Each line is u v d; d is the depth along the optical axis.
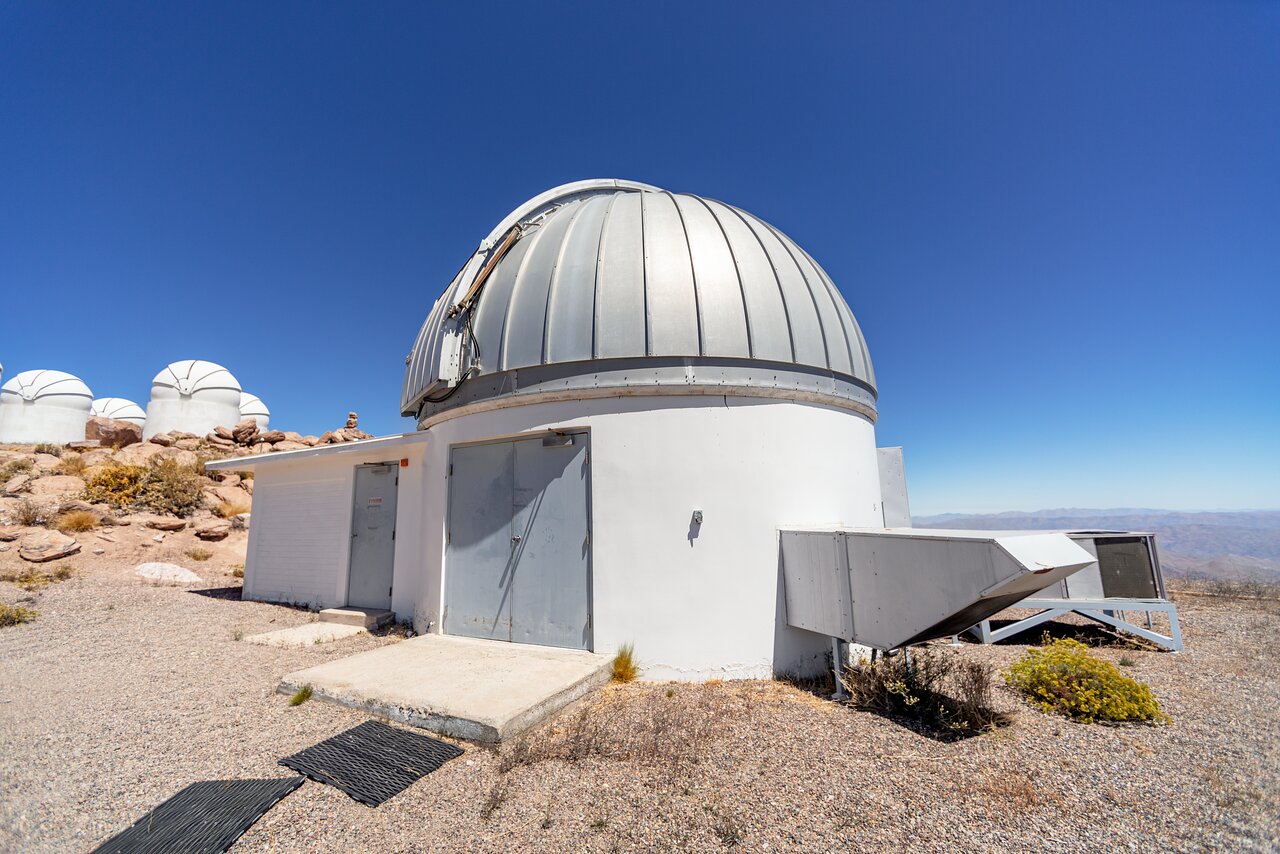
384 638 7.95
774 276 7.26
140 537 15.23
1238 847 2.90
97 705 5.12
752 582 6.16
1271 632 8.75
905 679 5.02
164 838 2.99
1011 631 8.27
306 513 10.95
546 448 6.77
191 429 31.73
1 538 13.13
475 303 7.73
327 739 4.32
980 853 2.85
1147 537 8.25
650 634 6.00
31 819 3.22
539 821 3.18
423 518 8.23
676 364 6.39
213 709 5.00
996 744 4.20
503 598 6.84
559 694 4.91
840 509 7.00
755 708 5.01
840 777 3.65
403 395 9.07
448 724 4.39
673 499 6.21
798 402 6.88
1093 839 2.98
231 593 12.33
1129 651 7.66
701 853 2.86
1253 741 4.28
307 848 2.96
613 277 6.78
